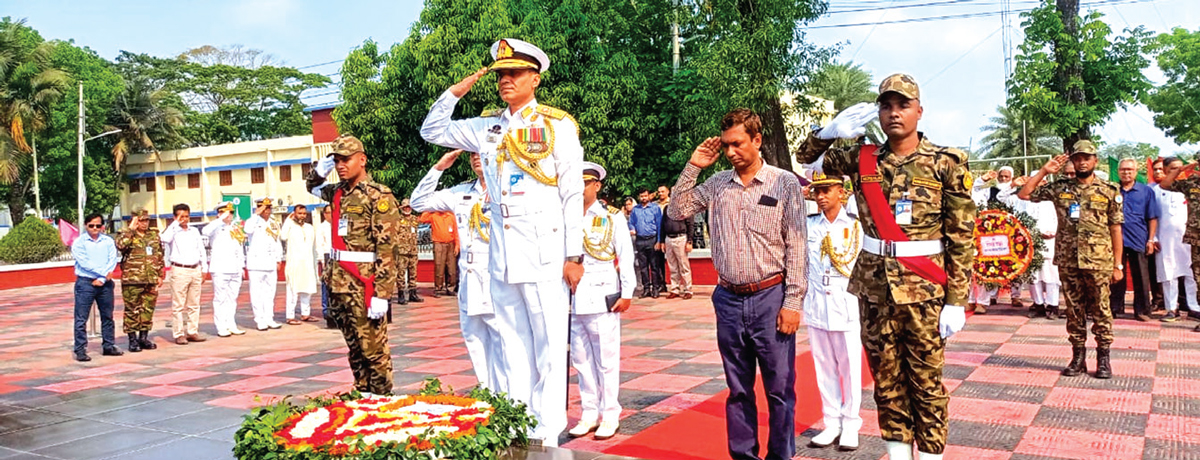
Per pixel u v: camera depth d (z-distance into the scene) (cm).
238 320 1352
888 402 385
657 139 2025
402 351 950
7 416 630
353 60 2094
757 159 423
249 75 5141
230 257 1137
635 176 2022
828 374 509
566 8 1917
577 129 455
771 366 421
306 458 311
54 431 578
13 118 3559
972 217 365
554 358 447
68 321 1438
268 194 4144
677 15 1919
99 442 544
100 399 701
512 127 447
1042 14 1442
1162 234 1002
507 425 360
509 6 1920
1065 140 1484
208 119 4909
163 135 4403
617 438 533
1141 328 929
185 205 1081
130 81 4531
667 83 1970
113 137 4319
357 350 546
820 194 494
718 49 1667
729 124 416
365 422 342
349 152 536
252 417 360
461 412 356
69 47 4234
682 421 568
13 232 2628
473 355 561
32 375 845
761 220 414
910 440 384
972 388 645
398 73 2038
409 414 353
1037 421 547
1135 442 495
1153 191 986
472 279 544
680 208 447
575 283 449
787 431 425
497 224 453
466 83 466
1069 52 1426
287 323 1267
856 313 486
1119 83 1453
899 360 380
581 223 454
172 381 792
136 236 1000
